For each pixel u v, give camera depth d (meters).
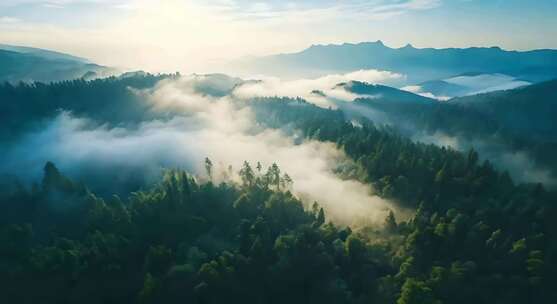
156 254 125.00
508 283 112.12
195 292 112.75
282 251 123.81
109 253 130.25
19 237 146.88
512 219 137.75
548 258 118.88
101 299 119.62
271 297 115.50
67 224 164.00
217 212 154.25
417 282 107.62
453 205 152.88
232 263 121.94
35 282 122.56
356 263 124.38
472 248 124.19
